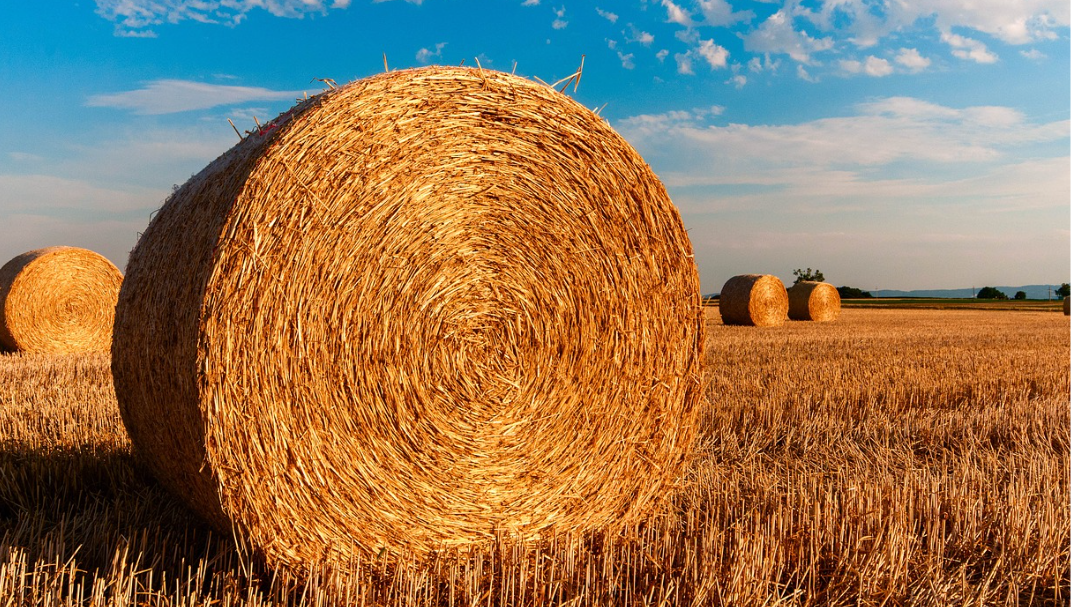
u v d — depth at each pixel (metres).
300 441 3.91
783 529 4.46
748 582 3.83
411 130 4.09
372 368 4.08
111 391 8.48
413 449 4.24
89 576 3.90
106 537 4.16
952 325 24.47
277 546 3.91
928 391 9.14
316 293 3.88
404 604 3.70
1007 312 39.31
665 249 4.90
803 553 4.28
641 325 4.84
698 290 5.04
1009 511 4.71
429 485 4.31
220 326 3.66
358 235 3.97
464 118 4.24
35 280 12.81
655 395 4.93
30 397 8.12
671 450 5.03
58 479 5.18
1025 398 8.82
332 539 4.06
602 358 4.75
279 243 3.76
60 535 3.95
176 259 4.08
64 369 10.48
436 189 4.19
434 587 3.92
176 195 4.77
